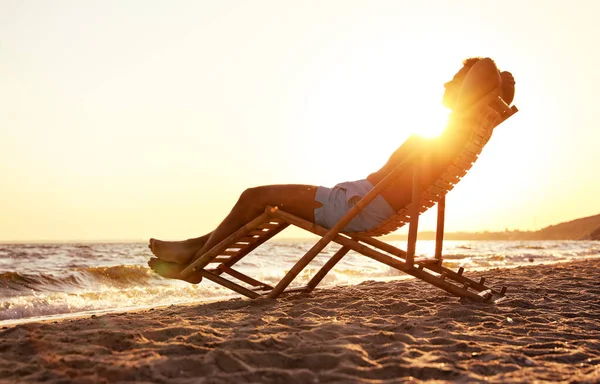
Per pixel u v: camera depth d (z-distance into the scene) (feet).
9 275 32.68
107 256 81.25
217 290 28.58
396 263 13.85
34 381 6.79
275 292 15.52
